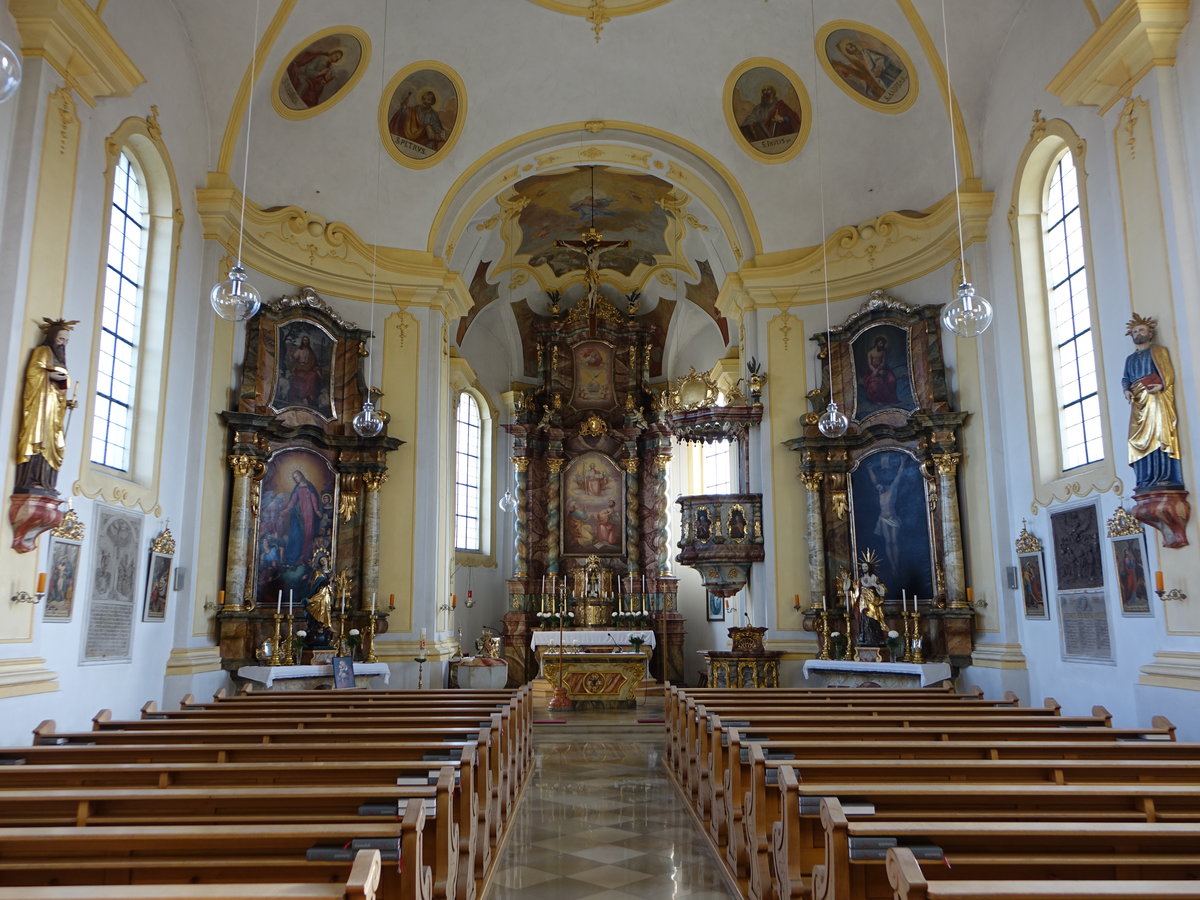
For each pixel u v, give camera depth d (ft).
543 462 79.56
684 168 58.23
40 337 29.37
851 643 49.57
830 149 54.44
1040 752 20.45
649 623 73.46
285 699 35.60
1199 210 29.76
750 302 56.54
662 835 25.86
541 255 77.97
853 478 52.85
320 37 47.60
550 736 46.88
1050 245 42.68
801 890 15.53
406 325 55.06
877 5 47.01
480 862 20.92
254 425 46.68
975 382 47.42
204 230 44.93
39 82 29.50
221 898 9.61
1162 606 31.40
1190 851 12.65
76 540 32.40
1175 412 30.35
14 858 12.96
